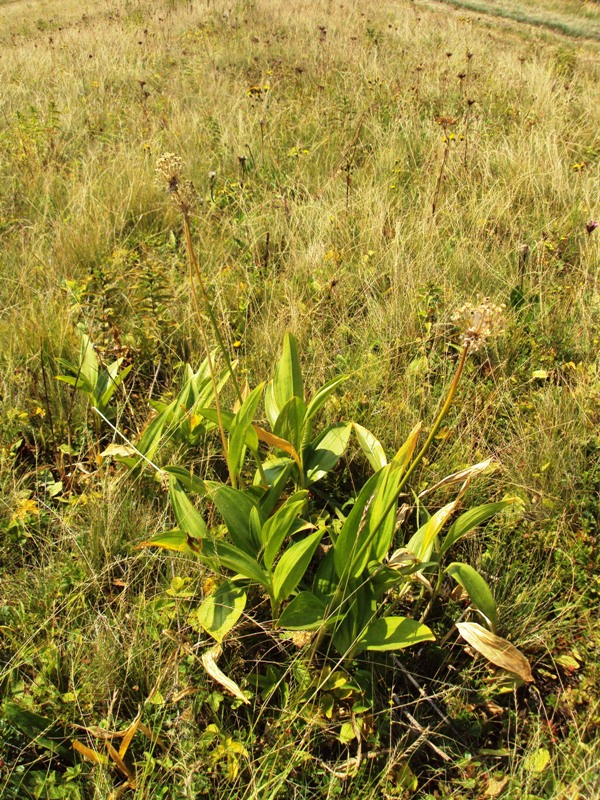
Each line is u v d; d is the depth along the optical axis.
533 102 6.10
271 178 4.90
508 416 2.76
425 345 3.06
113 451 2.49
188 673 1.91
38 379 2.99
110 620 2.05
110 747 1.65
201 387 2.70
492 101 6.28
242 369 2.95
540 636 2.02
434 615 2.14
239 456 2.22
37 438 2.77
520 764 1.75
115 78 8.01
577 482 2.43
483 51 9.02
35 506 2.41
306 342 3.17
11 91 7.51
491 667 1.97
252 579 1.95
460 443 2.60
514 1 18.28
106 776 1.68
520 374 2.99
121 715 1.88
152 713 1.85
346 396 2.83
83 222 4.13
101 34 10.73
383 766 1.78
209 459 2.64
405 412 2.68
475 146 4.92
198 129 5.77
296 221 4.05
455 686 1.88
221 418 2.25
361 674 1.91
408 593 2.17
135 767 1.74
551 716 1.90
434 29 10.80
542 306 3.26
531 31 14.73
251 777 1.71
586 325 3.10
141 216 4.28
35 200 4.69
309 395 2.89
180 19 11.87
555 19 15.96
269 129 5.69
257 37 9.72
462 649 2.04
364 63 7.65
